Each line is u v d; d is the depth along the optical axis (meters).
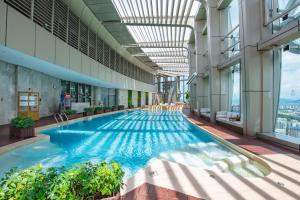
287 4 6.21
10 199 1.72
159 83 49.72
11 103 10.36
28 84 11.63
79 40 13.12
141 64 32.69
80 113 16.52
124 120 15.71
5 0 7.05
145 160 6.08
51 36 9.69
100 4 12.23
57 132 9.99
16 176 2.00
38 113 12.18
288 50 6.35
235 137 7.51
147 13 13.42
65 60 11.11
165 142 8.26
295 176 3.80
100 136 9.35
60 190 1.82
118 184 2.11
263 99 7.30
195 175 4.02
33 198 1.75
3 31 6.73
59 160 5.98
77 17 12.85
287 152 5.36
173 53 25.41
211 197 3.06
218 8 11.72
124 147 7.49
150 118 17.39
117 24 15.41
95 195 1.97
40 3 8.98
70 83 17.39
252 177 3.87
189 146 7.60
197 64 16.98
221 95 11.88
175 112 24.12
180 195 3.14
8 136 7.34
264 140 6.84
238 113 10.31
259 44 7.02
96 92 22.14
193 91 22.34
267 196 3.06
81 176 2.03
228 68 11.58
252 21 7.24
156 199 3.01
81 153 6.72
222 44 11.77
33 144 7.02
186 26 16.00
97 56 16.66
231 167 4.89
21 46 7.58
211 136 8.42
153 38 19.22
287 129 6.69
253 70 7.25
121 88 26.52
